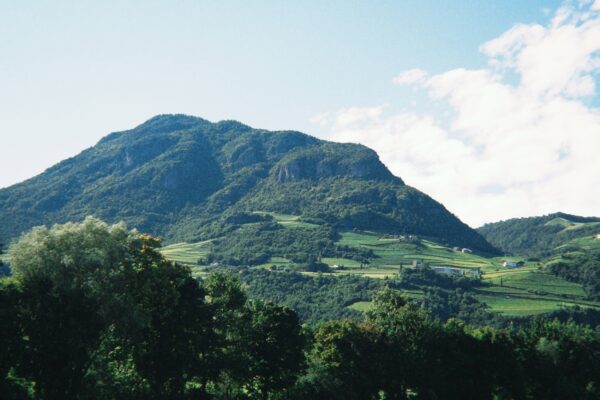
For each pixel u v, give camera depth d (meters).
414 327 87.25
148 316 58.59
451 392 86.56
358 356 82.81
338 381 78.06
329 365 81.69
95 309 53.72
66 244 56.78
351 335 83.81
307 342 93.56
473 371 89.31
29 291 52.31
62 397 53.28
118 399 59.38
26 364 51.50
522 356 98.69
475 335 94.31
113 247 58.38
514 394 91.62
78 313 52.44
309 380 77.38
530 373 97.75
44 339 51.47
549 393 96.31
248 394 77.56
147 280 60.28
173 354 60.62
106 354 63.03
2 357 49.47
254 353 75.00
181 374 61.84
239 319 74.56
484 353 90.69
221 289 73.19
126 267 59.38
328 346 83.19
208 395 66.00
